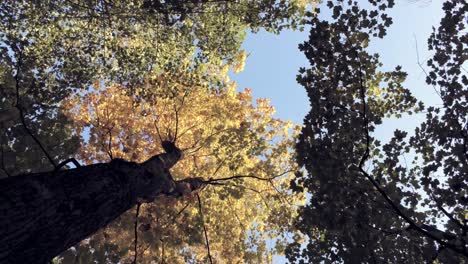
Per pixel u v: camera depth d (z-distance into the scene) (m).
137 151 9.22
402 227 5.41
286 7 8.75
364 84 5.93
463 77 5.35
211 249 9.94
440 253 5.25
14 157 6.52
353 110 5.79
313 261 5.96
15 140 6.59
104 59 9.09
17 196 3.11
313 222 5.93
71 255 6.51
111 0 8.59
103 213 3.70
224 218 9.73
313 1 8.72
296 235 8.64
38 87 7.81
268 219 9.30
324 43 5.80
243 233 9.97
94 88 9.45
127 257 8.28
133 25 9.19
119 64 9.09
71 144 7.26
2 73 7.82
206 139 8.82
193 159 9.90
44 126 7.06
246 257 9.77
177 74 9.19
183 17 8.35
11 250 2.91
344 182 5.67
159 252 8.42
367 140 5.35
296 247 6.16
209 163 9.91
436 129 5.54
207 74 9.45
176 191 6.15
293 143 9.73
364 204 5.55
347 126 5.83
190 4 8.56
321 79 6.07
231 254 9.76
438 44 5.52
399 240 5.52
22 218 3.02
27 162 6.73
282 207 9.12
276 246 9.20
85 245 6.75
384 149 5.62
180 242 7.82
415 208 5.39
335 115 5.86
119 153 9.41
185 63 9.36
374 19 5.52
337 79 5.93
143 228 7.59
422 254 5.29
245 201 10.23
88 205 3.52
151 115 9.73
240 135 8.89
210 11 9.00
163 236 7.86
